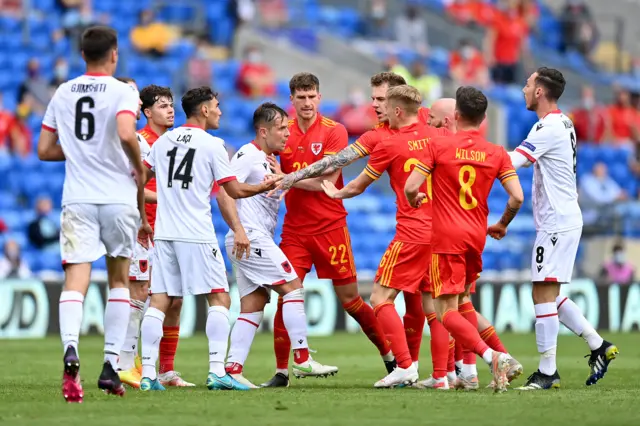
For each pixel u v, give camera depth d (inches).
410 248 1170.0
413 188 1087.6
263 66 3233.3
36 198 2723.9
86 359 1604.3
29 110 2819.9
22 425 803.4
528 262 2765.7
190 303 2154.3
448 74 3538.4
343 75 3371.1
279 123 1195.3
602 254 2837.1
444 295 1099.3
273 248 1190.3
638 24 4133.9
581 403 951.0
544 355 1154.7
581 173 3243.1
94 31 971.3
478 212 1106.7
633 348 1866.4
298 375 1248.2
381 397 1010.7
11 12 3294.8
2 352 1724.9
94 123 960.3
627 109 3496.6
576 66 3937.0
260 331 2265.0
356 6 3828.7
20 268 2345.0
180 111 3004.4
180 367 1504.7
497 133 3228.3
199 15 3523.6
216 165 1103.0
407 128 1179.3
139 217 980.6
